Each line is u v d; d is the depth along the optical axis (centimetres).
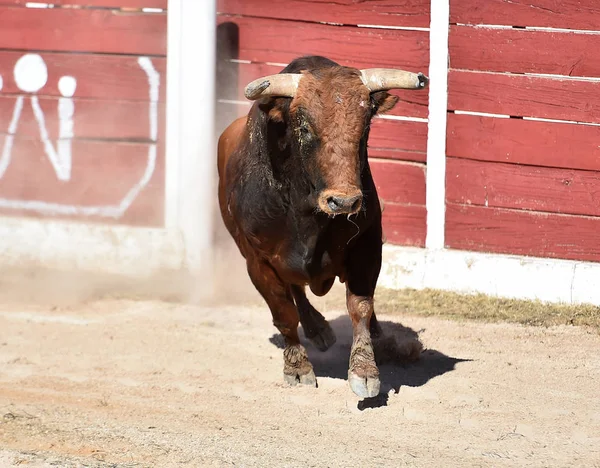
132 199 2277
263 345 1714
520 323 1823
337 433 1284
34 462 1163
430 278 2036
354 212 1202
